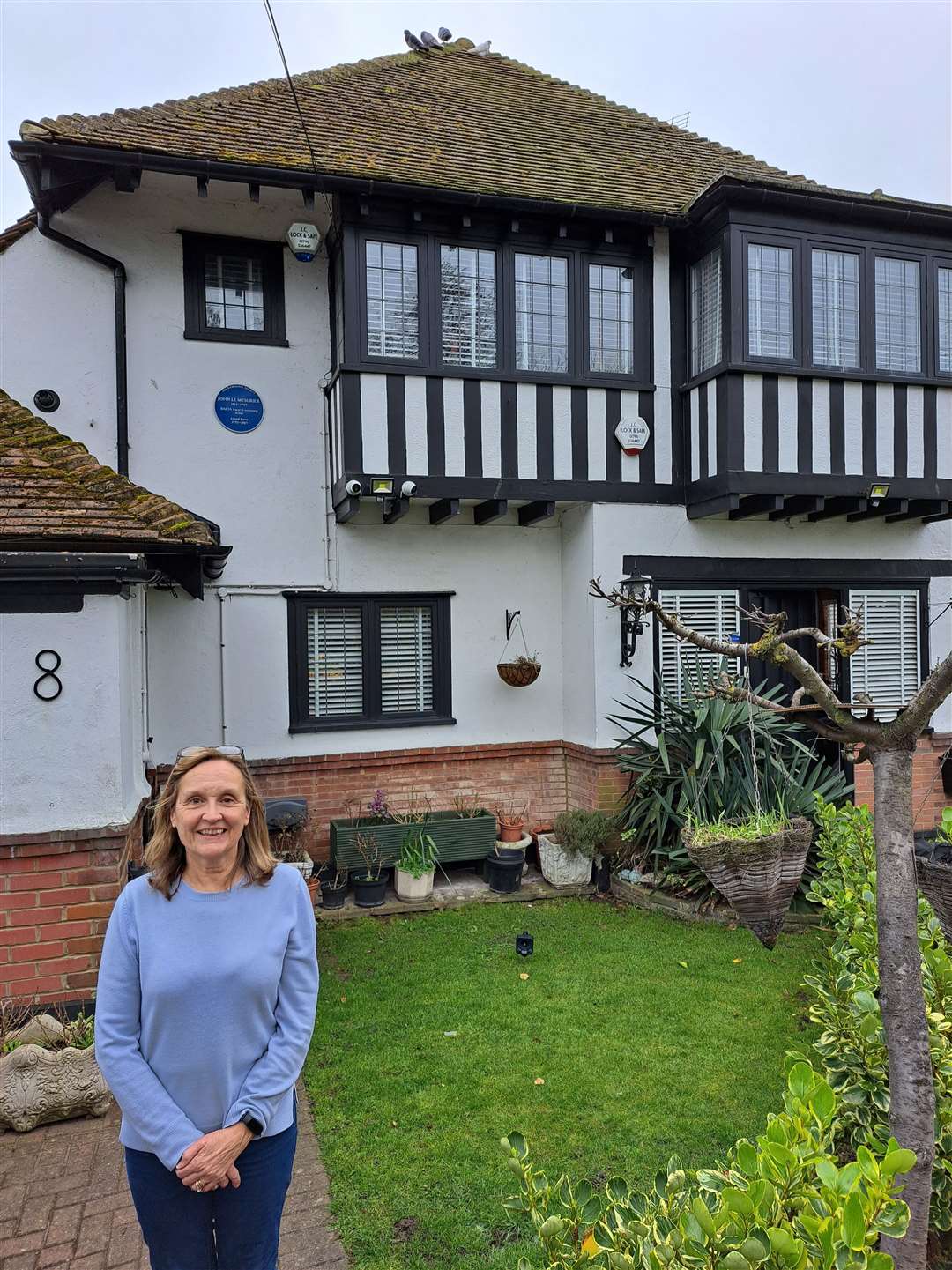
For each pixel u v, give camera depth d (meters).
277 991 2.28
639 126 9.80
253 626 7.19
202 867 2.25
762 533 7.97
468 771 7.87
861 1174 1.77
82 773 4.44
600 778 7.44
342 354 6.81
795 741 6.91
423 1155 3.44
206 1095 2.15
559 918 6.52
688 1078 4.02
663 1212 2.04
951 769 8.42
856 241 7.38
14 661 4.37
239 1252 2.20
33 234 6.64
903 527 8.45
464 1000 4.94
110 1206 3.21
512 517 8.01
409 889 6.82
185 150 6.19
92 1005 4.36
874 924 3.53
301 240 6.95
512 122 8.94
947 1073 2.73
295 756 7.29
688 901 6.55
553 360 7.34
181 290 6.98
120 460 6.76
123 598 4.72
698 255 7.49
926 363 7.62
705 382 7.33
